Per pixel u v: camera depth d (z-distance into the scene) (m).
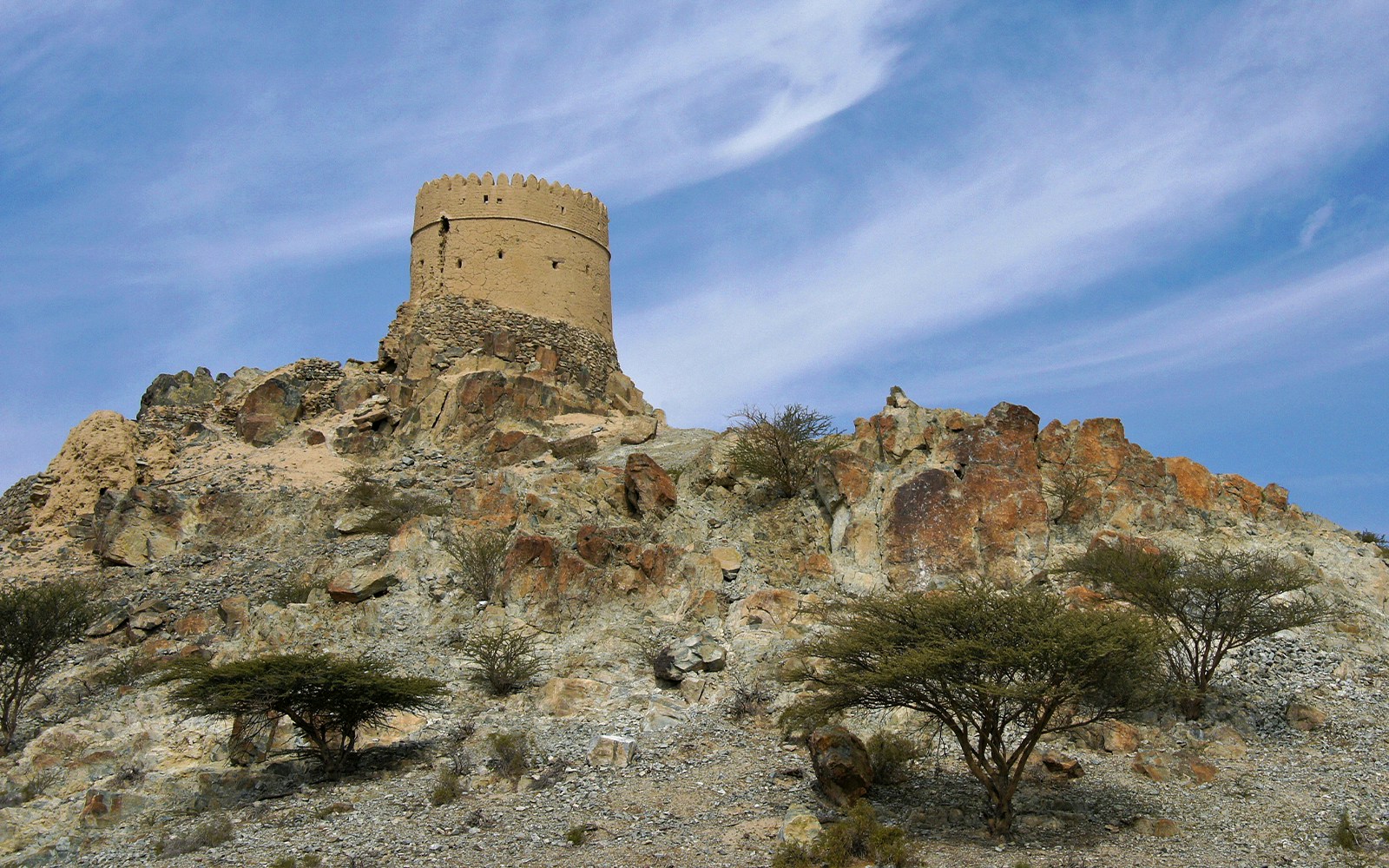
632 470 36.84
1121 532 31.73
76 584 36.75
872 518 32.75
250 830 21.23
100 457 51.78
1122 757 22.61
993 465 32.75
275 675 23.94
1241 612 25.16
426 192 62.00
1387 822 18.52
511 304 58.94
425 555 36.03
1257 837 18.22
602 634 30.30
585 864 17.95
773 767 22.30
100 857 20.92
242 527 46.41
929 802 20.22
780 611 29.89
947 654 18.75
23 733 30.11
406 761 24.88
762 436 36.59
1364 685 25.94
